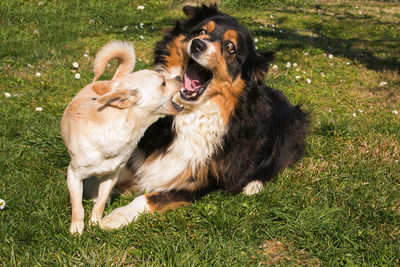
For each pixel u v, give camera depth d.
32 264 2.56
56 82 6.12
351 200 3.73
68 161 3.97
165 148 3.74
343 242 3.12
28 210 3.10
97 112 2.74
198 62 3.49
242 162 3.93
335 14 15.49
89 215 3.14
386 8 18.16
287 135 4.59
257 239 3.13
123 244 2.88
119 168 3.00
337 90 7.23
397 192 3.94
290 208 3.51
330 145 4.93
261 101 4.11
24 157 3.95
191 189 3.71
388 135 5.25
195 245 2.91
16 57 7.27
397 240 3.19
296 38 10.88
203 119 3.68
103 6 10.65
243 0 14.76
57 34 8.58
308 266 2.89
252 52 3.91
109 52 3.18
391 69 8.85
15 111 4.98
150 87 2.91
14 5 9.34
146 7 11.62
